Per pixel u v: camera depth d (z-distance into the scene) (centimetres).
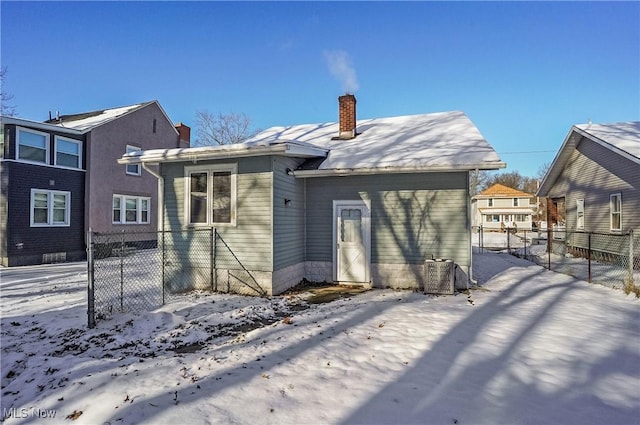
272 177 843
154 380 382
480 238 1988
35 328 591
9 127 1423
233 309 701
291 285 932
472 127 1128
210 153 845
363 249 964
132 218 1972
